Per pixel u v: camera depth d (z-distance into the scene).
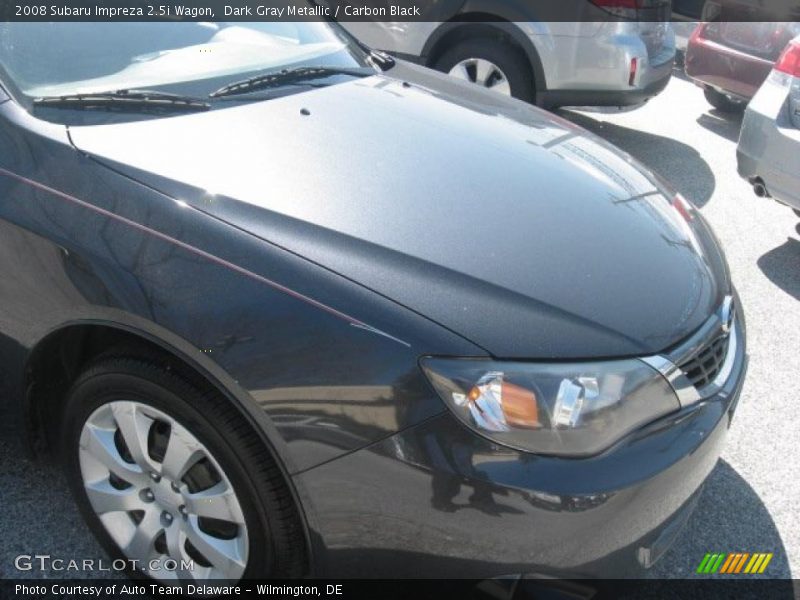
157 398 1.87
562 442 1.71
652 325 1.94
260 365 1.74
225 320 1.76
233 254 1.81
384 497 1.72
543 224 2.15
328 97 2.58
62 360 2.13
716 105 7.51
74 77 2.32
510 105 3.04
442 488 1.68
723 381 2.10
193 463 1.91
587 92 5.69
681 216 2.54
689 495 1.96
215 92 2.43
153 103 2.28
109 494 2.10
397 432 1.69
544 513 1.67
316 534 1.81
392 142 2.37
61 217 1.93
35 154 2.02
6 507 2.41
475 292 1.82
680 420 1.90
